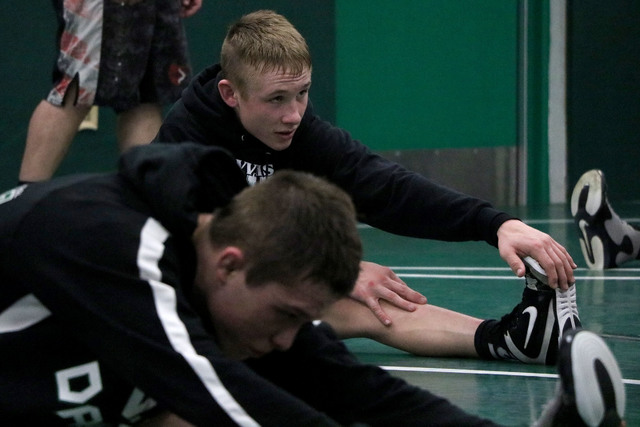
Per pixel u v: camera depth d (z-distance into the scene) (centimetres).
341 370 385
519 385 510
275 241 316
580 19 1766
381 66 1698
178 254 344
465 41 1706
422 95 1706
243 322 335
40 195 354
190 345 329
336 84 1686
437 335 576
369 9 1686
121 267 333
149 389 333
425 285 866
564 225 1367
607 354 369
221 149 358
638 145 1834
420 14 1692
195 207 353
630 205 1712
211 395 326
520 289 832
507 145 1744
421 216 566
